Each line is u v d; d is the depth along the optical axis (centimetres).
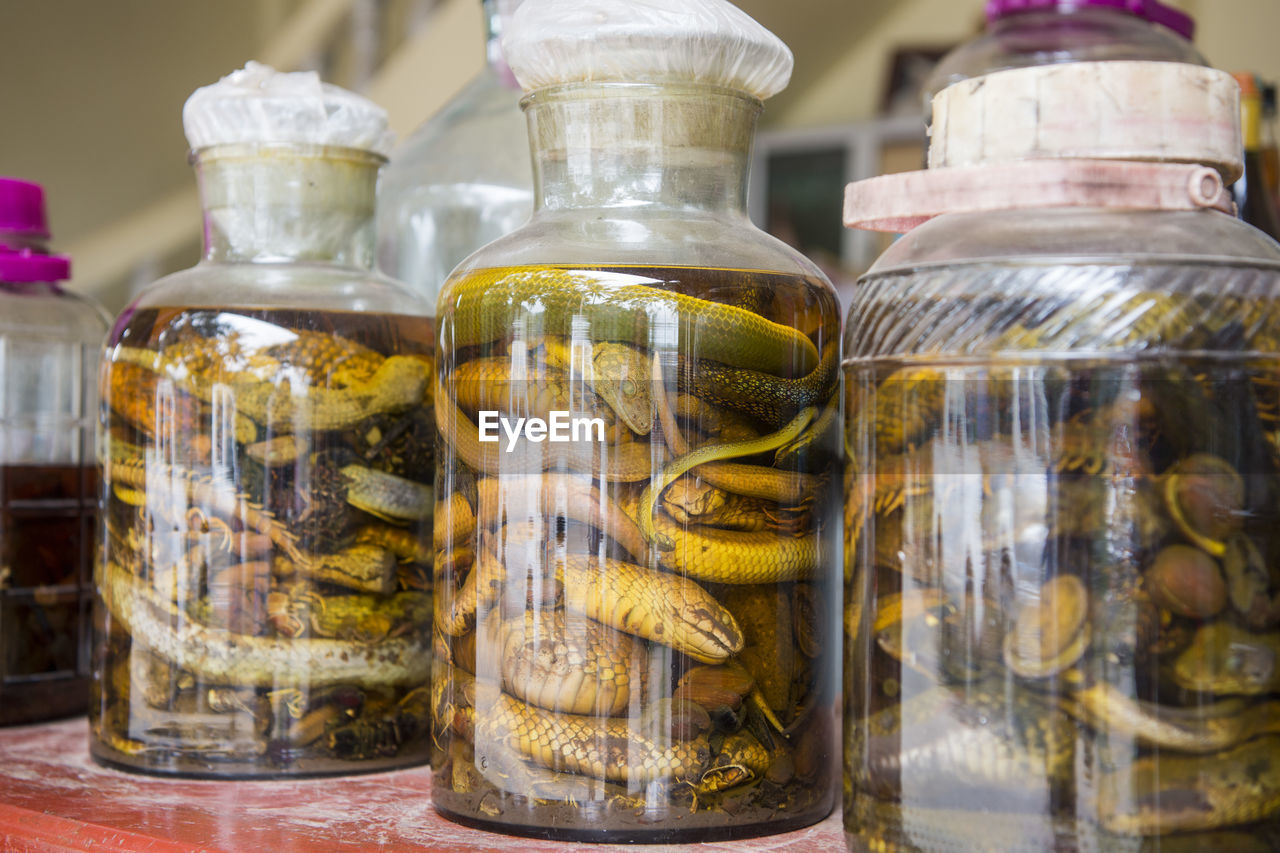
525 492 82
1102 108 73
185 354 97
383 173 127
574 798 81
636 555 80
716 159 87
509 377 82
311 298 99
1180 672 70
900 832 75
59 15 289
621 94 85
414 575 101
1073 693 71
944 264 74
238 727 96
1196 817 70
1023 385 72
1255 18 196
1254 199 108
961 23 260
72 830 86
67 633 121
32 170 293
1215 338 71
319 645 97
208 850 81
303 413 97
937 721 74
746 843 82
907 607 75
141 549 99
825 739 88
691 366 80
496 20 123
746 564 81
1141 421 71
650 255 82
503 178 121
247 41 280
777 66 88
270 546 97
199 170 106
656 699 80
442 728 87
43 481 120
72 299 126
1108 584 70
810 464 85
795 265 86
